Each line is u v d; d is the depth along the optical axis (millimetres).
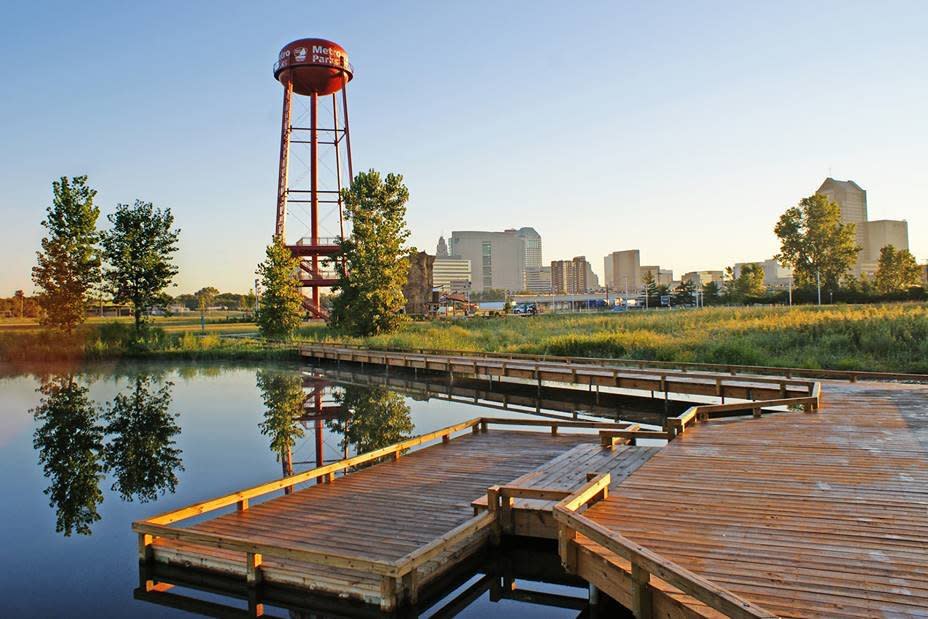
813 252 77875
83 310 49375
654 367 26844
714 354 28531
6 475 14734
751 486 9039
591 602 7434
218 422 20719
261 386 29797
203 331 61188
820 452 10977
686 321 44938
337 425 19828
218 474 14398
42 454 16891
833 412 14852
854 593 5652
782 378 21047
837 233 77312
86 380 33250
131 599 8102
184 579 8516
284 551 7711
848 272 83500
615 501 8516
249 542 7898
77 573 8977
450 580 8305
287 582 7781
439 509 9812
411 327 54031
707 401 22266
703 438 12492
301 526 9148
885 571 6082
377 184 49031
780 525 7430
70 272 48938
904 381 20734
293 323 52438
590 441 14508
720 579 6020
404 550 8133
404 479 11586
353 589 7410
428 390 27578
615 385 22047
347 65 57406
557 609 7754
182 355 45562
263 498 11898
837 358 27344
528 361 28766
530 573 8891
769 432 12844
